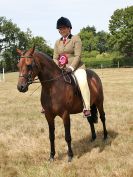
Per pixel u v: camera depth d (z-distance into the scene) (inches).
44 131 420.8
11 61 3912.4
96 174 268.1
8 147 350.3
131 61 2748.5
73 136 389.7
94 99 335.0
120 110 557.3
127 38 3243.1
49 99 282.4
